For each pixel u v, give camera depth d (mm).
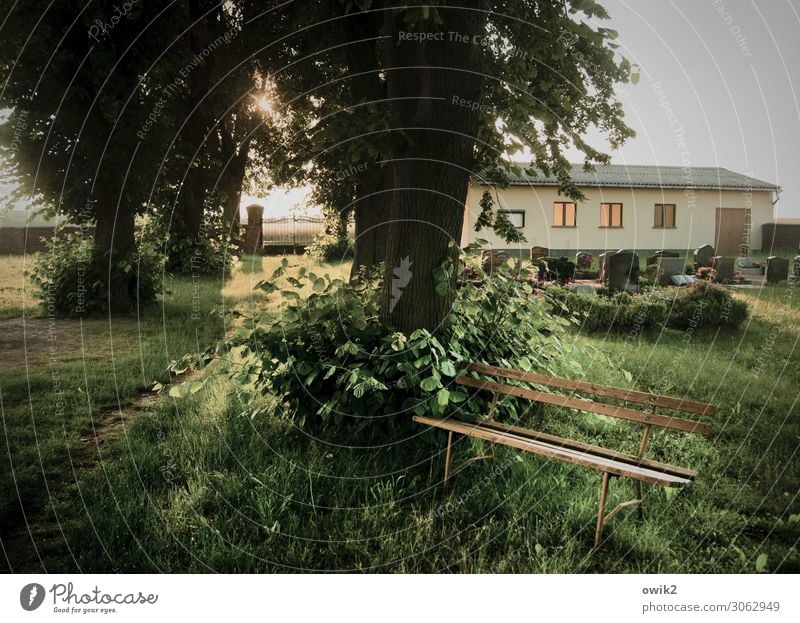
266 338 4617
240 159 19750
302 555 2938
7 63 10008
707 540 3121
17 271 16438
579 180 25422
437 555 2928
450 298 4711
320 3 8781
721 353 7523
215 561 2932
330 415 4414
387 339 4328
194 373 6777
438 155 4578
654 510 3391
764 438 4438
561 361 5480
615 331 9203
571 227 25266
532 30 6246
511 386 4047
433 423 3861
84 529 3197
